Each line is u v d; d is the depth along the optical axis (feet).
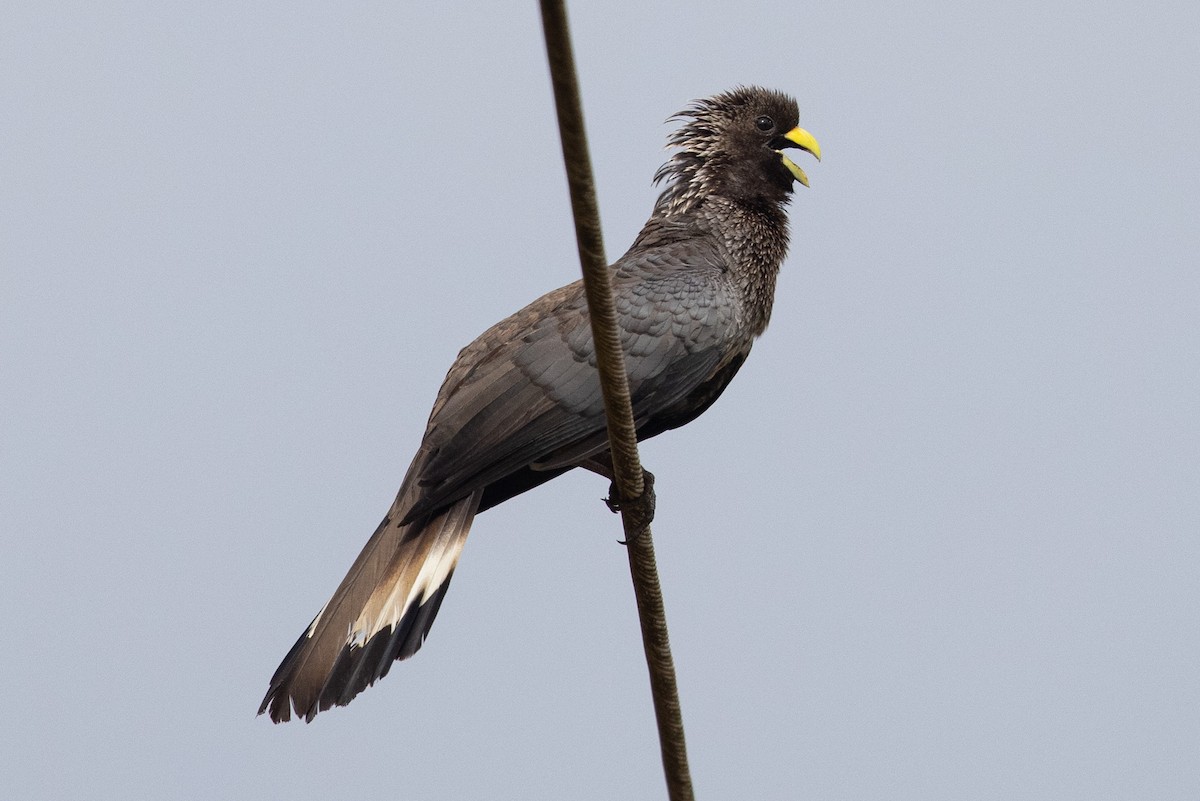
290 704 36.29
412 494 39.24
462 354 41.57
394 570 38.01
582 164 25.61
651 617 32.37
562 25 23.54
